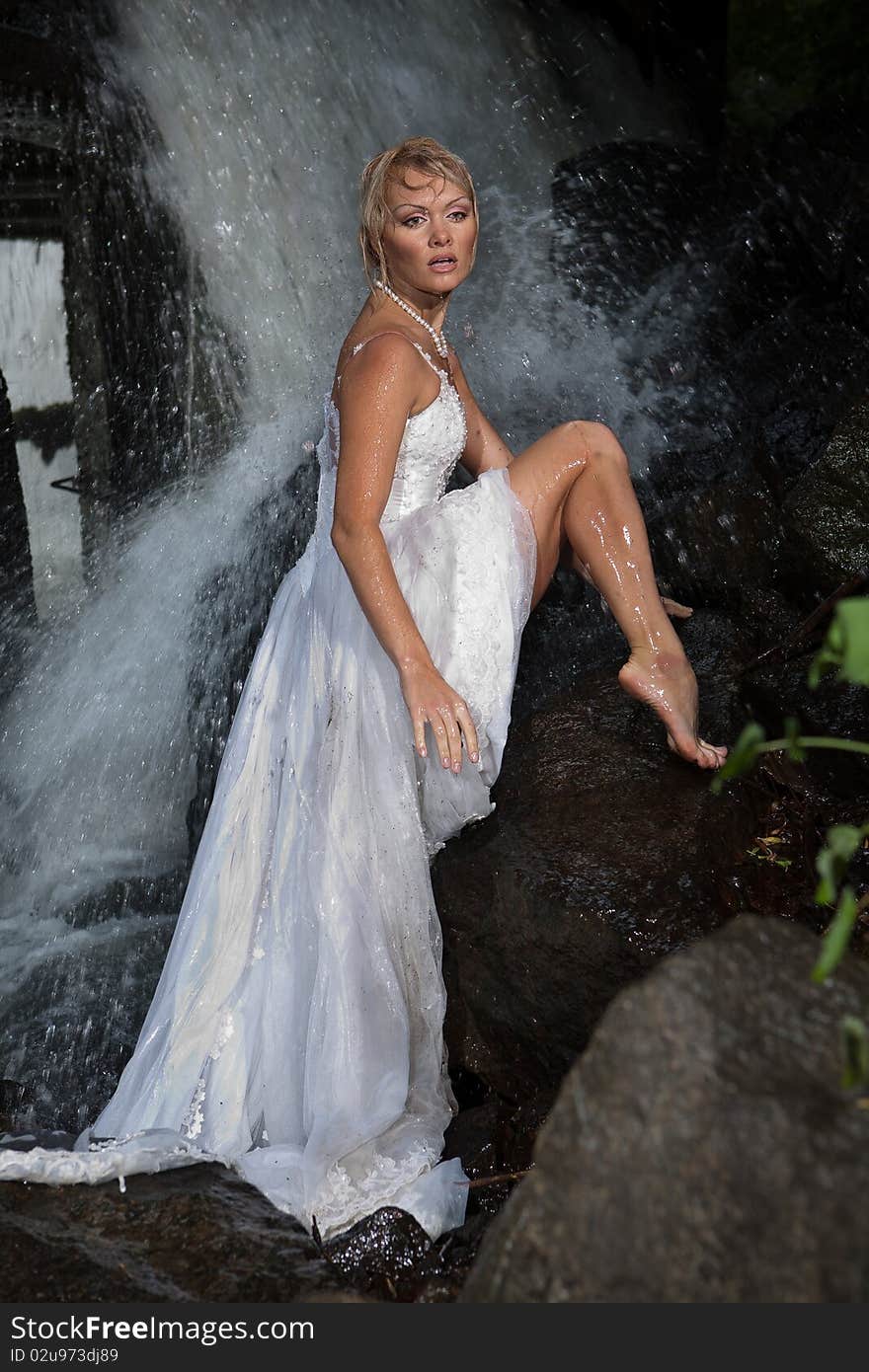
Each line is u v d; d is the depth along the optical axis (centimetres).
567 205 714
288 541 571
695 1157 136
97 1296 208
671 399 575
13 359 684
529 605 301
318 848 278
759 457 462
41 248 682
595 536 304
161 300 741
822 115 656
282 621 312
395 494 293
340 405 282
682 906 268
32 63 638
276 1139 266
